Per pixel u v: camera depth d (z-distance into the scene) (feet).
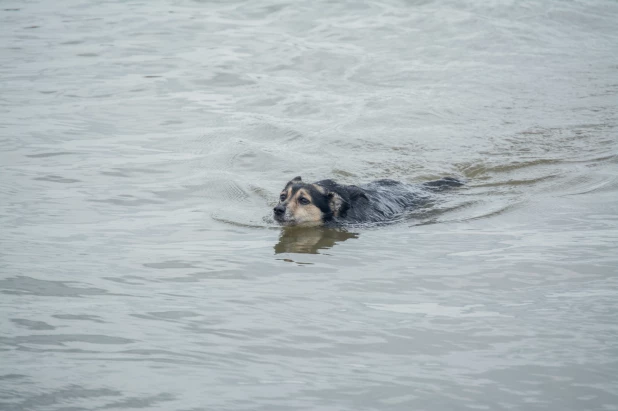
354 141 60.54
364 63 83.41
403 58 85.35
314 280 33.45
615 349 25.76
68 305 29.45
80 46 88.22
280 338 26.96
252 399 22.65
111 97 71.00
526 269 34.22
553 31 96.99
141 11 103.86
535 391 23.12
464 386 23.49
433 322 28.40
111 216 42.98
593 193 47.88
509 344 26.35
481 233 40.91
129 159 54.49
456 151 58.08
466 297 30.99
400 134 62.13
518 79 78.02
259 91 74.08
